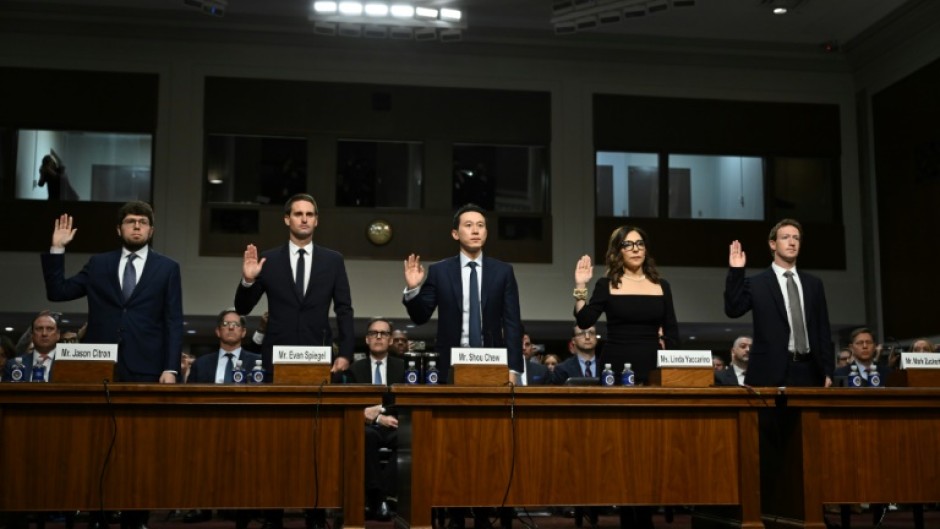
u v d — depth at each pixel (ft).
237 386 12.47
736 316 15.66
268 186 41.04
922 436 14.08
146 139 40.52
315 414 12.75
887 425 13.99
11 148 39.55
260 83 40.98
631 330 14.65
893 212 41.14
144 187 40.27
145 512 15.30
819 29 41.39
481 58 42.37
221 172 40.86
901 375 14.51
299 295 15.46
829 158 44.11
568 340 47.09
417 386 12.64
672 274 42.47
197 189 40.24
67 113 39.75
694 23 40.83
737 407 13.57
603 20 36.01
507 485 12.89
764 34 42.04
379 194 41.70
